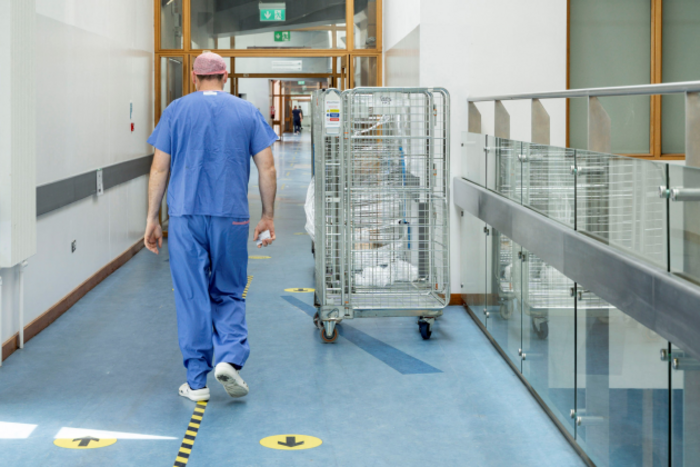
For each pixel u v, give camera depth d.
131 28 6.87
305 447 2.73
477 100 4.58
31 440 2.77
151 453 2.67
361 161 4.29
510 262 3.55
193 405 3.17
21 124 3.50
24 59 3.52
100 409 3.11
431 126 4.27
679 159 5.29
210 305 3.15
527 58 4.93
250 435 2.84
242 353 3.09
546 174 2.90
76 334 4.26
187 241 3.06
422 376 3.56
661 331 1.87
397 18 6.35
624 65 5.24
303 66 8.68
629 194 2.09
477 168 4.30
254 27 8.26
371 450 2.71
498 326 3.91
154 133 3.10
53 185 4.45
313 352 3.97
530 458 2.63
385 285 4.50
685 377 1.81
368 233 4.44
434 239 4.54
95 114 5.54
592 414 2.48
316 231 4.39
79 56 5.10
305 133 35.00
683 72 5.29
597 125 2.65
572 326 2.65
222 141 3.04
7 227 3.42
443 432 2.88
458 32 4.89
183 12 8.06
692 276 1.72
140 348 4.00
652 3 5.20
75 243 5.07
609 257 2.21
